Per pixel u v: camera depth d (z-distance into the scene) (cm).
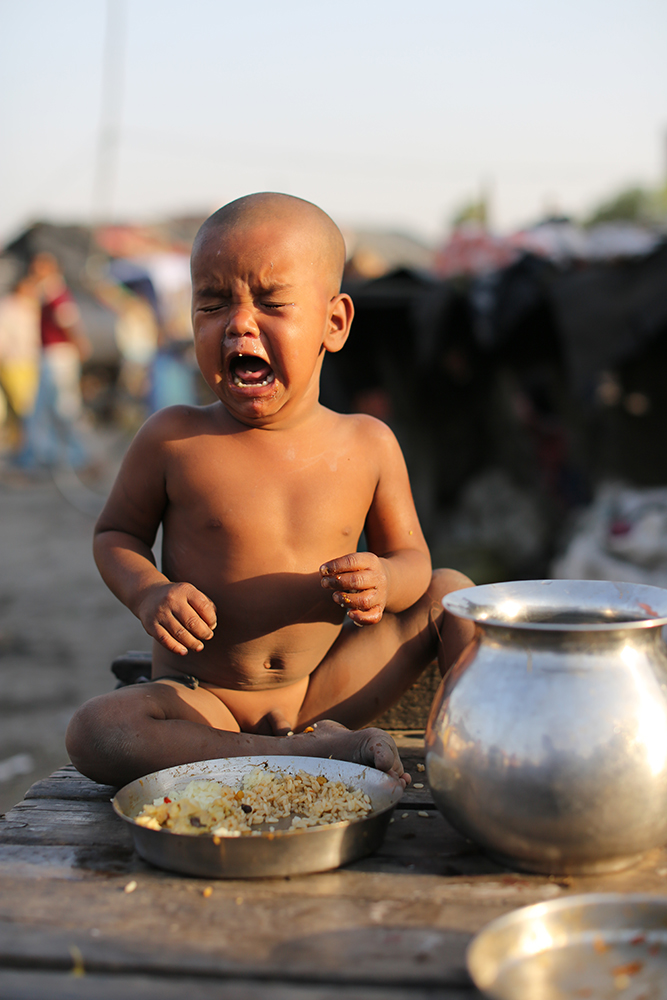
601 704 123
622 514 514
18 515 934
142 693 166
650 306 516
